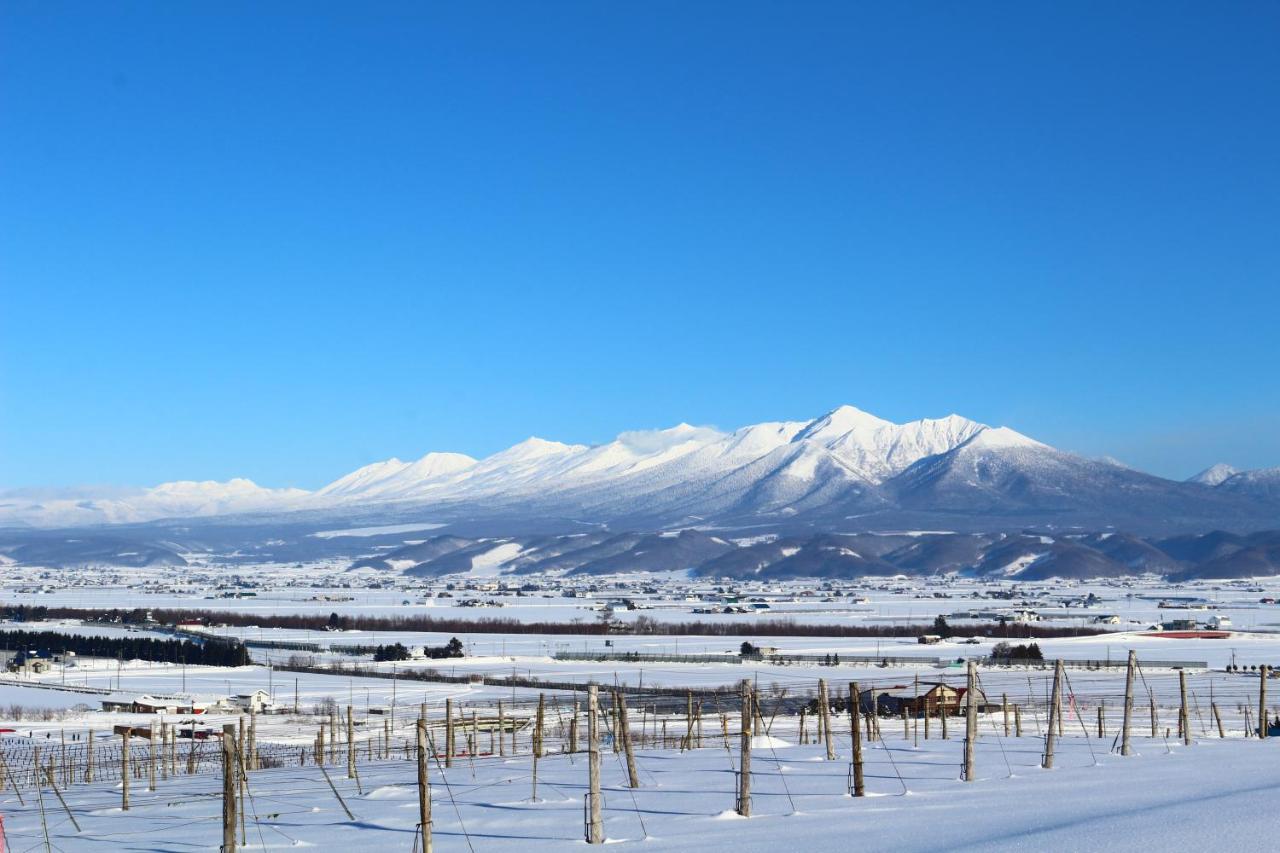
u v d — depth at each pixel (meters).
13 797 56.81
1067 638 191.00
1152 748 52.56
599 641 188.12
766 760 52.59
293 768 64.56
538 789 45.72
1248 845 24.92
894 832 30.36
